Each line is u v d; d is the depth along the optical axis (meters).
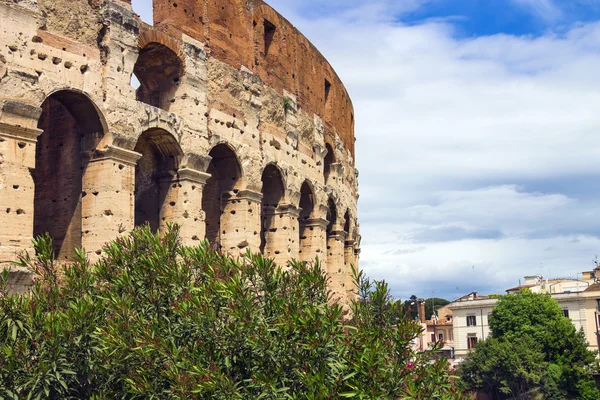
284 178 56.34
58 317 26.55
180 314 26.73
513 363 97.75
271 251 56.31
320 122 65.31
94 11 40.31
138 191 47.06
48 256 29.92
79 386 27.11
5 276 28.08
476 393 102.75
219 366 25.80
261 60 54.81
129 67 41.56
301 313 26.39
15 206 34.97
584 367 101.88
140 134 42.25
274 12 57.88
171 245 30.16
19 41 36.16
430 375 25.97
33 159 36.00
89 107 39.66
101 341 26.30
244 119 51.47
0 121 34.75
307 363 25.31
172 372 24.69
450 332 148.25
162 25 45.78
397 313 27.75
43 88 36.94
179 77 46.09
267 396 24.67
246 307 25.89
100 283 29.67
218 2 50.09
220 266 28.70
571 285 151.62
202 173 46.09
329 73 70.56
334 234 70.06
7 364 25.00
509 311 110.31
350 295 74.69
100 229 39.44
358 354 25.23
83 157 40.38
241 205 50.72
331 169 70.62
